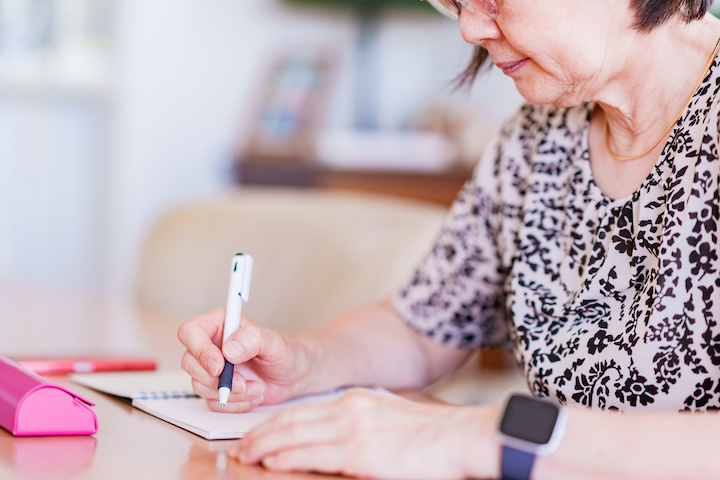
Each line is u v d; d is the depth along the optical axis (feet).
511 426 2.19
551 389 3.34
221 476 2.33
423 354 4.17
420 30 13.94
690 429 2.17
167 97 12.71
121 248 12.41
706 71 3.09
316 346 3.66
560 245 3.58
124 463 2.42
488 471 2.20
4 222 12.42
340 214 6.93
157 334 5.30
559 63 3.02
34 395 2.66
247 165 13.07
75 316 5.92
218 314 3.21
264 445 2.42
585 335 3.30
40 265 12.60
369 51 14.06
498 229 4.00
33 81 12.06
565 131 3.68
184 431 2.84
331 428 2.39
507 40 3.06
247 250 7.05
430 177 11.30
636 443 2.15
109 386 3.53
